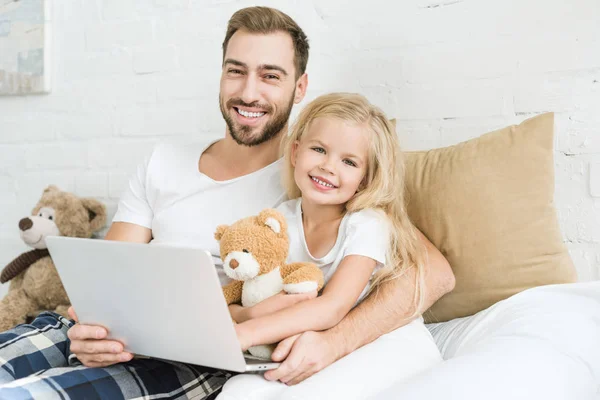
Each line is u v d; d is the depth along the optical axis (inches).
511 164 49.8
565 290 45.9
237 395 34.4
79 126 80.4
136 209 58.2
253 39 53.2
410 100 63.7
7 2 82.4
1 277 73.3
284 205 52.2
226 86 54.5
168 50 74.8
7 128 84.0
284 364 36.0
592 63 56.3
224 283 52.8
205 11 72.6
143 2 75.8
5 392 33.9
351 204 47.6
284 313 38.6
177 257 31.7
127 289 35.4
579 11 56.6
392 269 45.3
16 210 84.0
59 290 72.3
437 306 51.3
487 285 49.3
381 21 64.5
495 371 32.3
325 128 46.9
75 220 72.9
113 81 78.1
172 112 75.0
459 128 61.7
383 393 33.0
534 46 58.4
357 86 65.8
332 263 46.6
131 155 77.7
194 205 54.7
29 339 45.5
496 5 59.7
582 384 34.2
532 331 39.0
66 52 80.6
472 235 49.6
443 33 61.9
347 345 39.8
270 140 55.7
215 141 58.8
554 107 57.9
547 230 48.7
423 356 41.2
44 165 82.8
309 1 67.4
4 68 83.0
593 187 56.7
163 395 40.4
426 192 51.8
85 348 39.3
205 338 34.0
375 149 47.3
